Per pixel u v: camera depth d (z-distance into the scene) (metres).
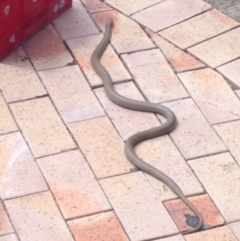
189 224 2.31
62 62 2.82
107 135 2.56
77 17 3.01
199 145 2.54
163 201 2.37
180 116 2.64
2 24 2.74
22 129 2.57
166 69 2.81
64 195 2.38
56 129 2.57
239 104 2.69
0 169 2.45
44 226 2.30
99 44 2.87
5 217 2.32
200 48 2.90
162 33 2.96
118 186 2.41
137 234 2.28
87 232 2.29
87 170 2.45
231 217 2.34
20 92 2.70
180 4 3.10
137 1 3.11
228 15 3.06
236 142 2.56
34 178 2.42
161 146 2.54
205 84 2.76
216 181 2.43
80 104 2.66
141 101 2.65
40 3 2.87
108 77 2.73
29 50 2.86
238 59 2.86
